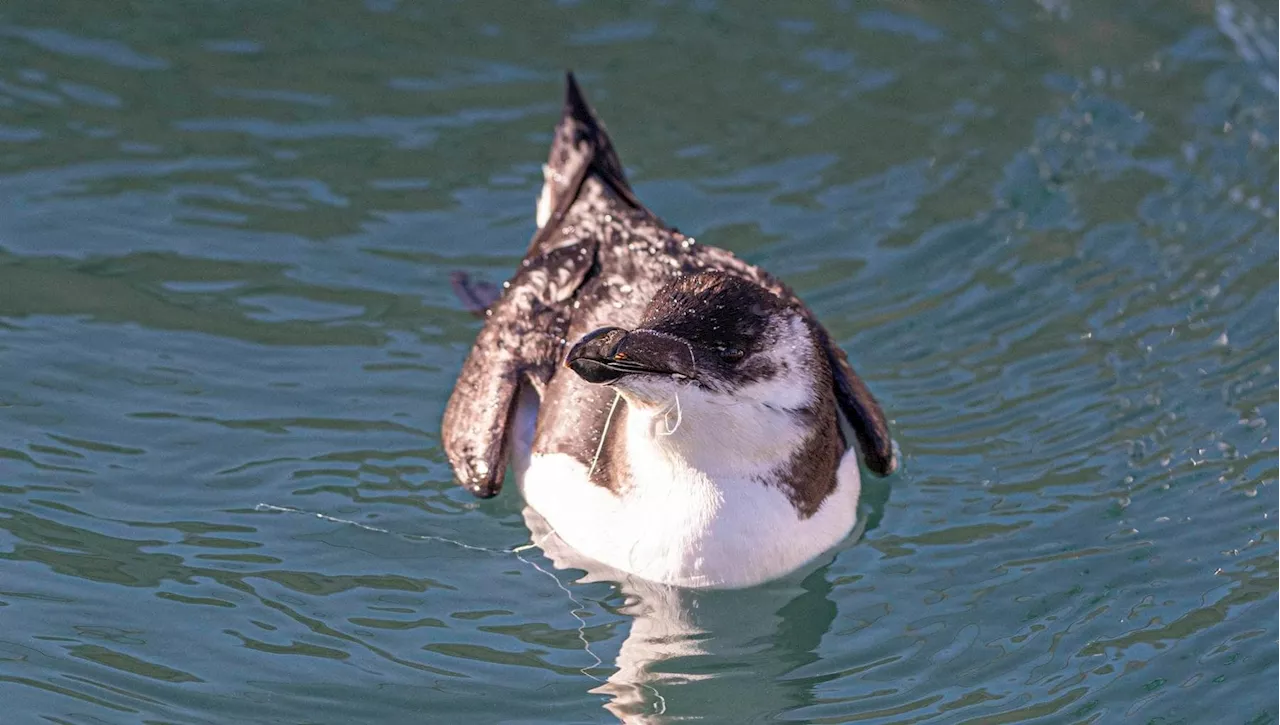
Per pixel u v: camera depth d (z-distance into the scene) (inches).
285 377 519.2
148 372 515.5
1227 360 536.7
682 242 488.7
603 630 431.2
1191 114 656.4
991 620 434.9
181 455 485.7
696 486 421.7
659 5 714.2
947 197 613.6
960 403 522.0
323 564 450.3
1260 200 610.9
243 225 582.2
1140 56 687.7
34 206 581.0
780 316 406.9
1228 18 711.7
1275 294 564.7
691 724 399.2
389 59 671.1
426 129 636.1
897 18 711.7
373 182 607.8
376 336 539.2
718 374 393.7
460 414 476.4
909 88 669.9
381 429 502.3
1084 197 613.9
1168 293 568.1
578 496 440.5
